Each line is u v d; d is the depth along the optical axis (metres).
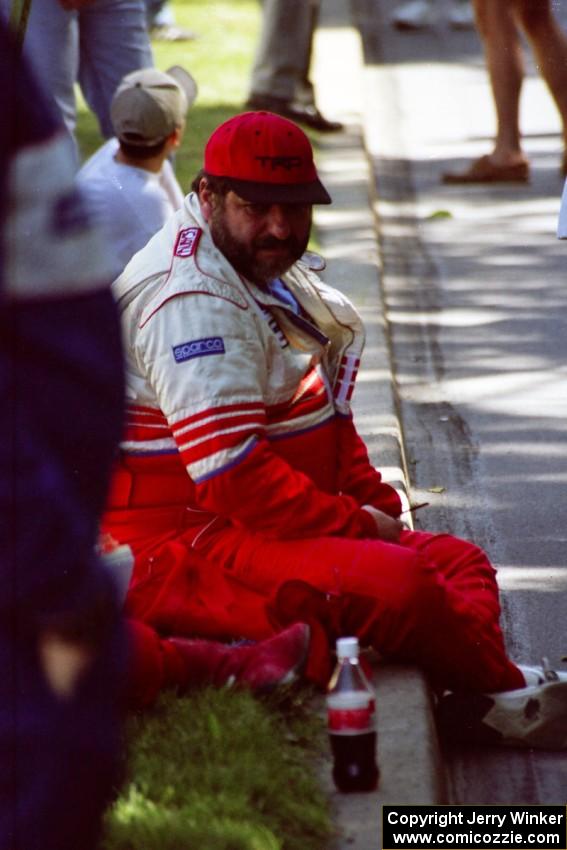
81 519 4.88
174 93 13.81
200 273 8.85
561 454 14.13
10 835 4.97
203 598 9.02
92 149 22.58
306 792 7.67
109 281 4.92
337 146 24.34
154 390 8.97
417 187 23.75
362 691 7.78
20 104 4.80
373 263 18.56
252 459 8.77
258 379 8.98
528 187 23.38
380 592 8.79
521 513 12.92
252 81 25.36
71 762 5.00
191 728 8.00
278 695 8.45
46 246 4.82
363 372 15.12
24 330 4.81
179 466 9.09
